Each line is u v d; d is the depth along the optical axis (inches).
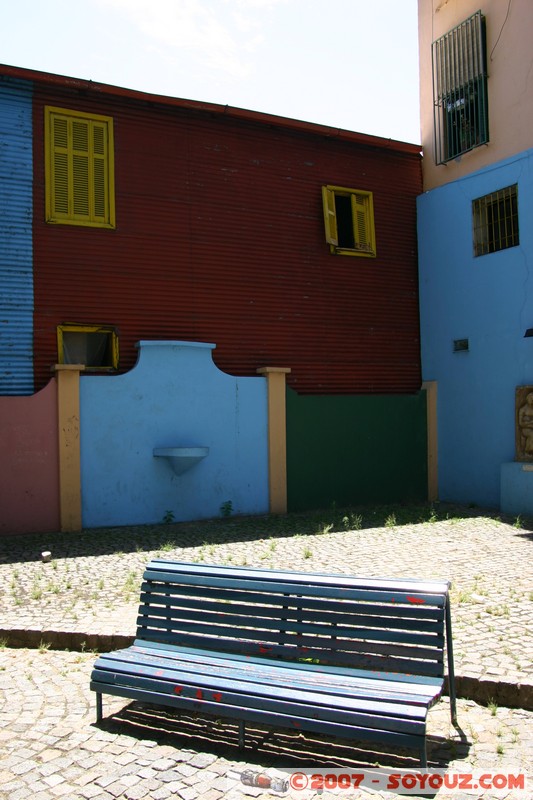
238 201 519.5
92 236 466.0
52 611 249.6
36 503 417.1
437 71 590.9
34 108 454.0
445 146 581.0
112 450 437.4
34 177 451.5
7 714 175.3
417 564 321.1
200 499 464.8
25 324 443.8
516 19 517.7
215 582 181.5
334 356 554.6
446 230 571.8
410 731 136.7
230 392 478.3
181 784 141.5
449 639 168.2
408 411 564.7
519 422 493.7
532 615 235.5
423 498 568.4
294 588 172.4
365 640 179.3
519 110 514.6
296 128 541.3
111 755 153.9
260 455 488.1
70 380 425.1
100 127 473.7
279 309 531.5
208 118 510.6
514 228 514.3
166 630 187.2
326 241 549.3
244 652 176.2
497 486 519.2
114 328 468.8
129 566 323.9
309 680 157.9
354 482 532.7
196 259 499.8
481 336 535.5
